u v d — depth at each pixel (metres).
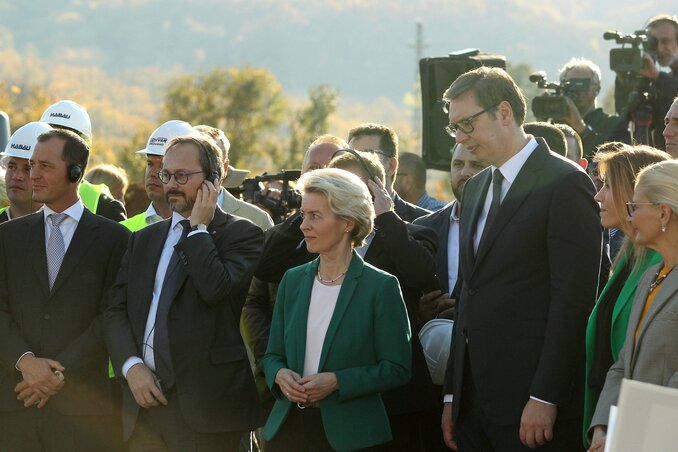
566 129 8.75
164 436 7.20
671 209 5.82
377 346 6.93
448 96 6.80
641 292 5.93
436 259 8.10
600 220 6.61
